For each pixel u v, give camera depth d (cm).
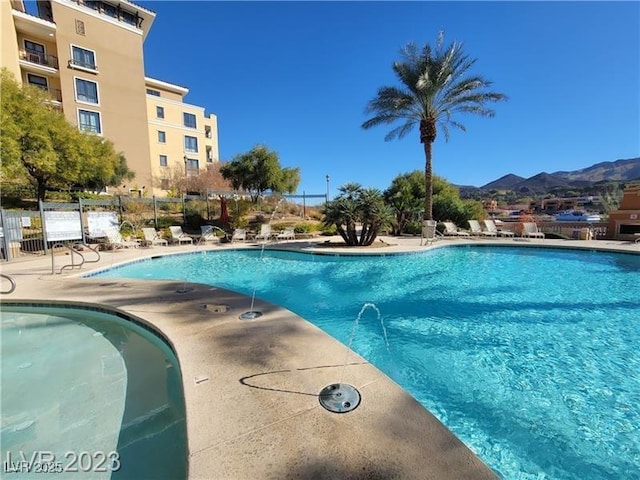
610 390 302
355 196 1180
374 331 459
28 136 1298
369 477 148
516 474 205
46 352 361
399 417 194
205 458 160
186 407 204
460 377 329
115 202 1498
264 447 168
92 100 2458
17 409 256
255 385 231
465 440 237
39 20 2166
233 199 2023
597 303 572
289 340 315
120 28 2589
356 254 1007
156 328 356
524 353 381
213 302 452
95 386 290
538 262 952
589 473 206
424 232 1359
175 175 3039
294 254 1102
